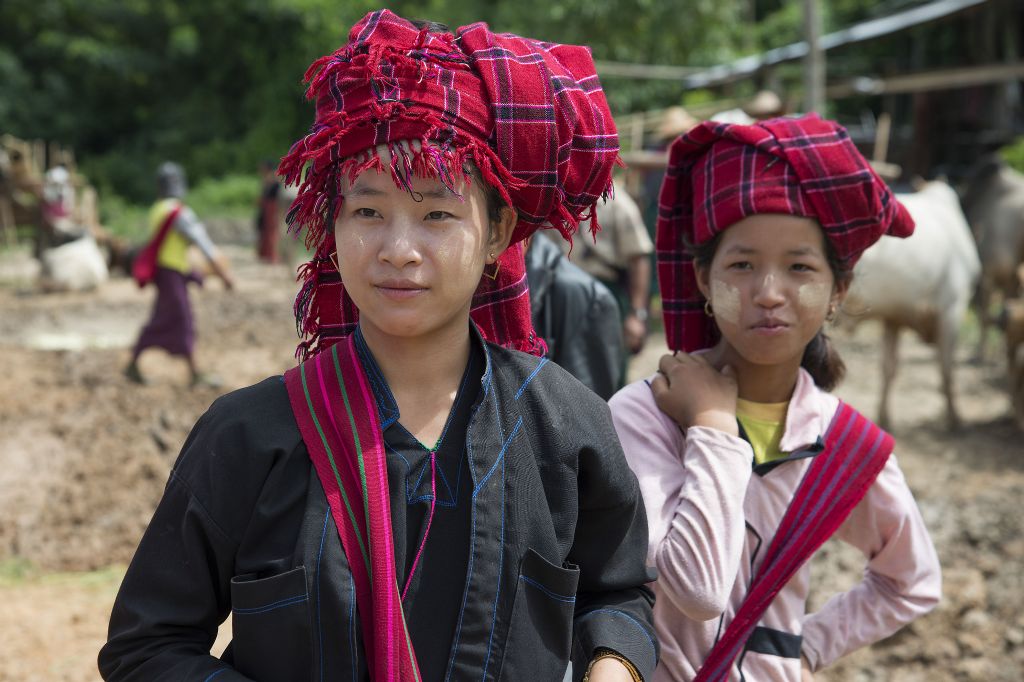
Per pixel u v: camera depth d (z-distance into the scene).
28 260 16.89
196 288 13.54
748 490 1.72
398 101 1.17
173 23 30.48
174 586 1.24
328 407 1.24
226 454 1.23
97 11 30.23
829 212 1.67
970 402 7.16
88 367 8.13
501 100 1.23
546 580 1.25
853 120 18.92
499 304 1.50
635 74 13.20
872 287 6.07
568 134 1.29
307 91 1.25
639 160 6.84
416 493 1.23
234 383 7.88
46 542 4.62
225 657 1.32
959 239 6.29
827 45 12.34
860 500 1.77
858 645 1.87
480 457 1.25
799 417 1.77
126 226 24.73
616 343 2.60
